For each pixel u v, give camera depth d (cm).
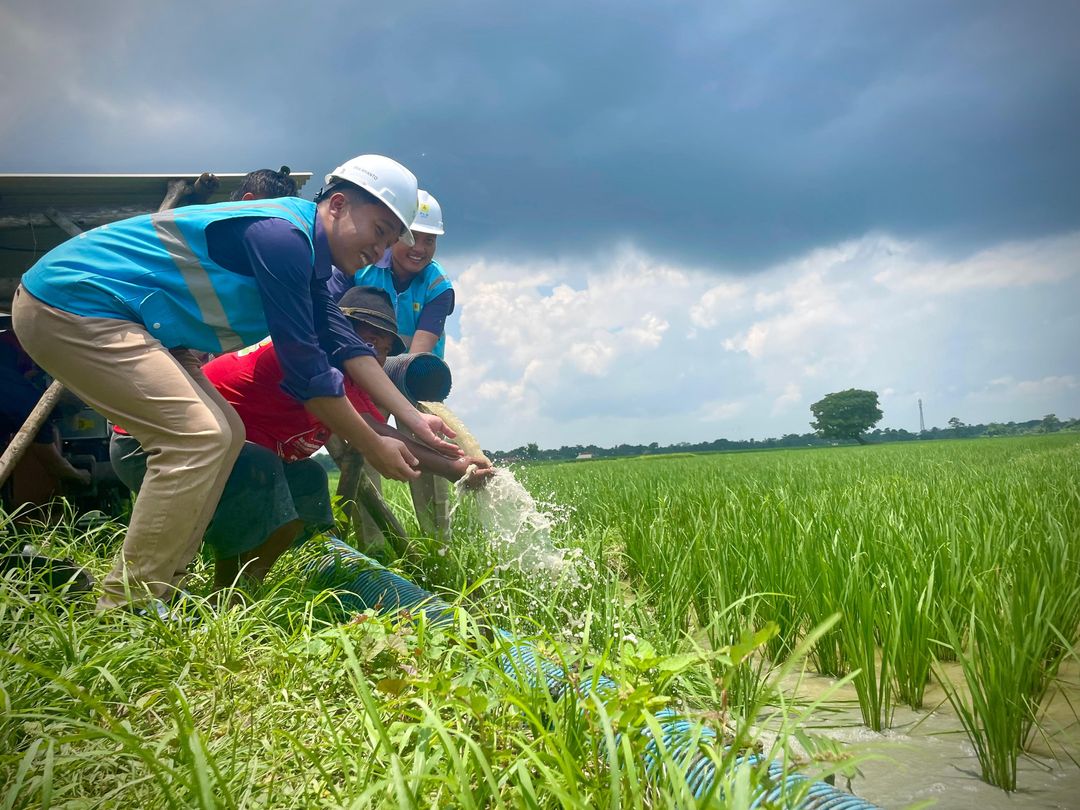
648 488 985
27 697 250
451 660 296
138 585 350
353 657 231
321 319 433
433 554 521
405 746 243
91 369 354
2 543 418
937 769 268
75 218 661
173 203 627
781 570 421
